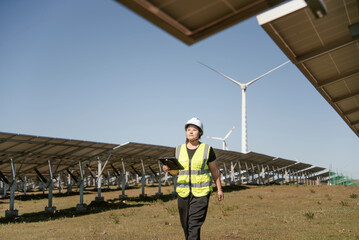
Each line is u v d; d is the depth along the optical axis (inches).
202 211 174.6
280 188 1219.9
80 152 756.0
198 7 103.2
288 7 177.0
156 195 1053.2
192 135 182.9
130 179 2118.6
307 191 1035.9
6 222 535.5
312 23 191.8
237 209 581.0
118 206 752.3
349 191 1004.6
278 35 199.2
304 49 220.2
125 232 370.9
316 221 404.2
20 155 618.5
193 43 121.2
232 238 309.1
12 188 609.3
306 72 253.1
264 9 105.9
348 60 249.8
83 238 329.7
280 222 410.0
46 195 1198.3
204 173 179.6
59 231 398.9
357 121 422.0
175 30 113.1
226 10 107.0
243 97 1716.3
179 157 184.4
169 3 99.3
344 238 294.5
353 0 176.9
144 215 547.5
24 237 361.1
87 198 1023.6
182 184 179.8
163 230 374.9
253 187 1366.9
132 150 939.3
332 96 324.2
